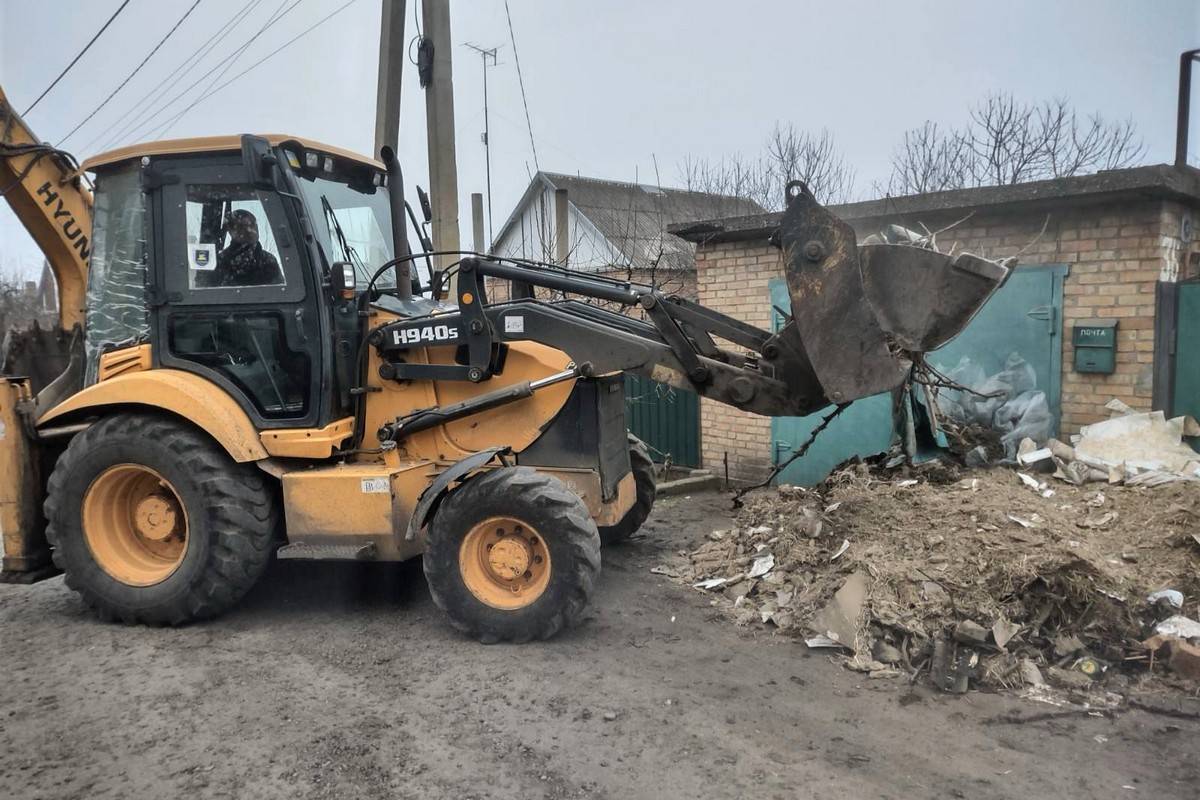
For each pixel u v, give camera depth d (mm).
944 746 3221
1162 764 3055
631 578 5258
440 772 3107
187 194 4652
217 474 4484
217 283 4668
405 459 4805
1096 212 5570
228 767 3168
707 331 4727
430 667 4035
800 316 4164
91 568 4660
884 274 4074
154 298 4699
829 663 3998
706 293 7801
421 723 3482
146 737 3404
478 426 4824
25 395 4961
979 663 3766
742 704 3600
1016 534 4336
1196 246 5953
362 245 5250
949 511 4699
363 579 5414
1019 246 5918
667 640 4305
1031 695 3598
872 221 6480
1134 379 5484
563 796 2945
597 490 4715
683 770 3088
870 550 4441
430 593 4797
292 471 4590
